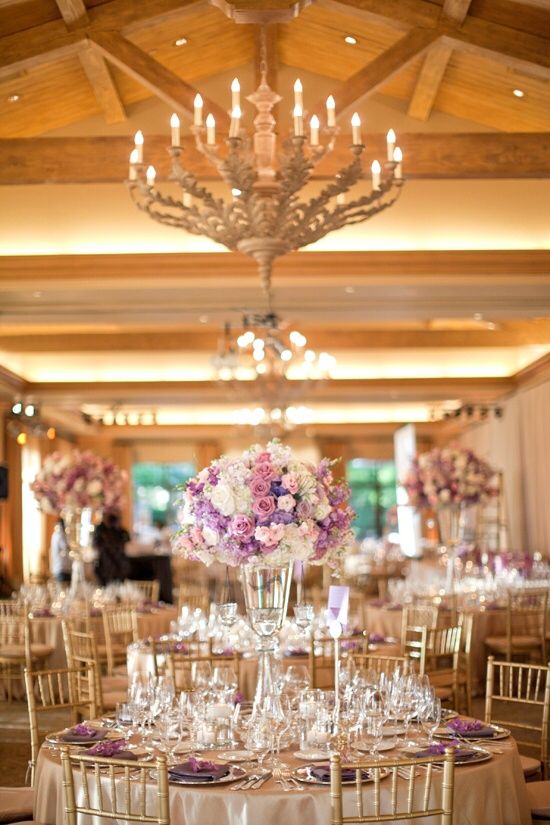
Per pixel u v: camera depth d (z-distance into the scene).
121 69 7.23
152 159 7.61
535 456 15.08
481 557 14.42
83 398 16.00
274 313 10.40
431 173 7.57
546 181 9.08
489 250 8.90
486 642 10.30
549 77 6.91
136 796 3.74
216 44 8.29
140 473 23.64
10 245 9.04
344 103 6.89
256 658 7.13
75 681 5.67
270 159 5.77
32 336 14.30
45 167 7.57
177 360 16.17
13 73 7.24
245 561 4.36
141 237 9.03
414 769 3.30
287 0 6.12
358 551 20.56
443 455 10.81
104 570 12.41
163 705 4.36
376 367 16.28
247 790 3.60
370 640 7.95
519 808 4.04
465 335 14.27
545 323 13.57
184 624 8.09
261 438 17.17
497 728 4.47
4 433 17.06
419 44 6.87
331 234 9.08
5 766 7.25
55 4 6.78
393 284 9.23
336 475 22.77
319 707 4.32
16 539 17.34
